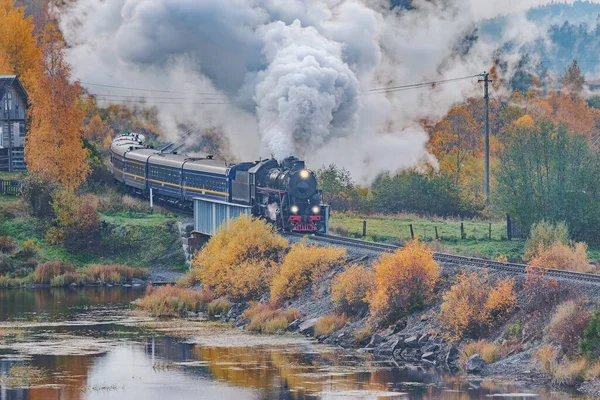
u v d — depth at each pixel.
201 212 100.75
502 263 67.19
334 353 63.25
